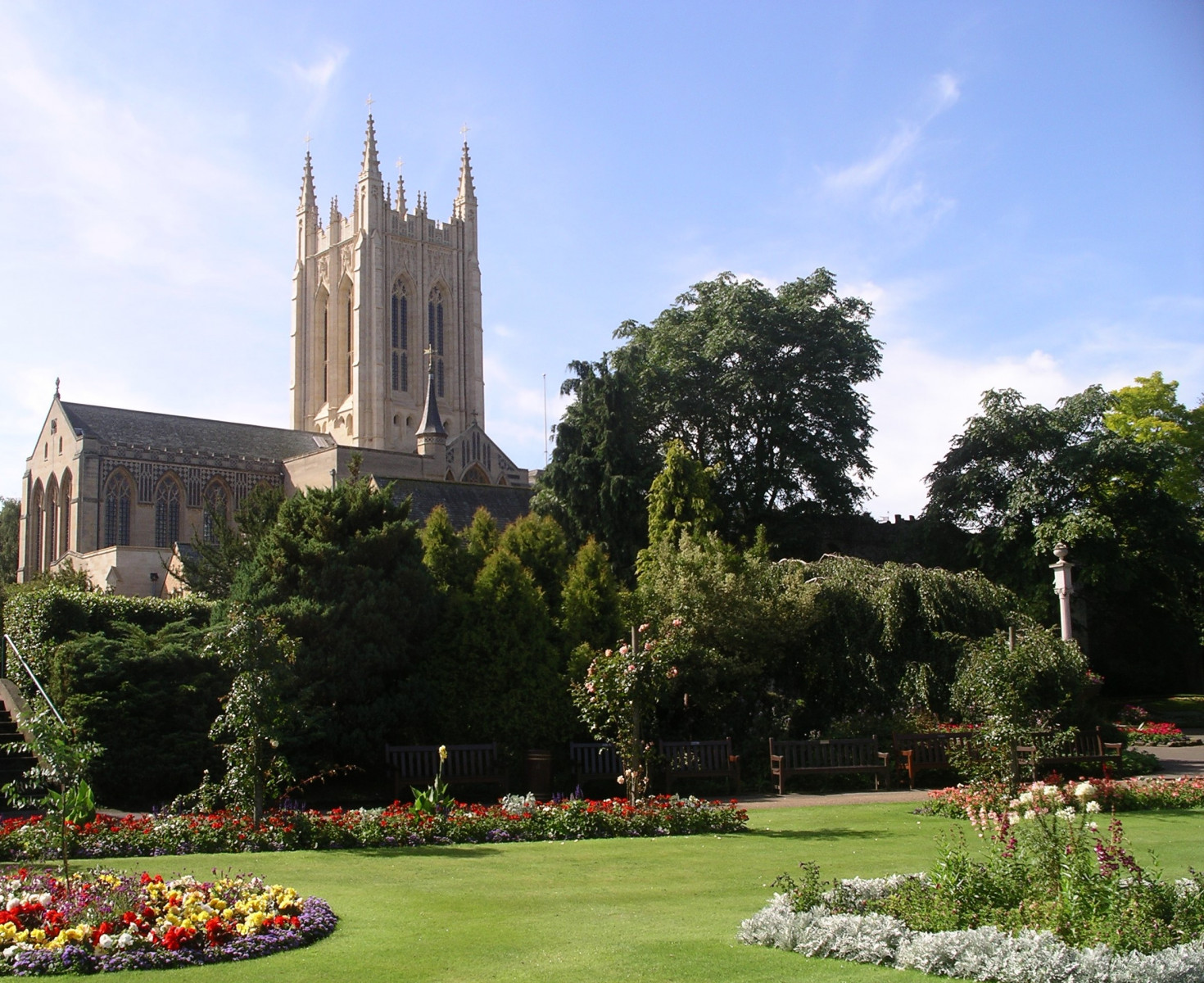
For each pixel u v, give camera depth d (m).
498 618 22.75
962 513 46.59
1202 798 17.77
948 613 26.52
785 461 48.31
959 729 23.56
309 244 118.50
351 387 112.88
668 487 32.97
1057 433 45.41
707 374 49.28
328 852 13.77
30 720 11.83
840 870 12.03
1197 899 8.62
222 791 14.97
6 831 13.99
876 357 51.03
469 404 117.94
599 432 40.47
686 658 23.34
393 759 20.47
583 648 22.84
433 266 116.44
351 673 21.27
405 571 22.41
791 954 8.46
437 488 48.88
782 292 51.22
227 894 10.09
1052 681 22.56
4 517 103.62
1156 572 47.72
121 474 76.06
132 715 19.94
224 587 34.50
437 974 7.91
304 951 8.63
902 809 18.03
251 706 14.92
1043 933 7.96
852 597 26.50
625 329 55.00
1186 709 45.56
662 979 7.72
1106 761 22.19
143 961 8.23
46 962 8.16
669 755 21.39
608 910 10.12
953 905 8.98
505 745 22.14
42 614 22.69
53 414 80.31
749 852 13.51
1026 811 10.88
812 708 26.41
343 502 22.88
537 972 7.91
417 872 12.23
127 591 59.59
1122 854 8.95
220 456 80.06
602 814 15.32
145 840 13.84
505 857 13.27
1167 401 54.78
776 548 44.88
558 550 26.66
